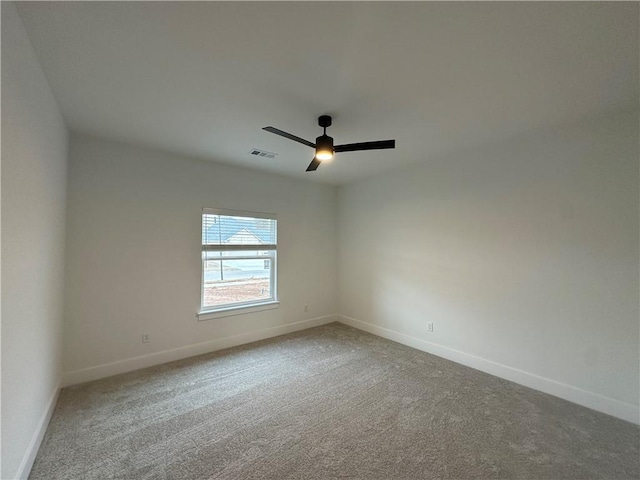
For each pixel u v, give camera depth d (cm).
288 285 446
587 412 235
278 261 435
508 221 297
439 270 358
